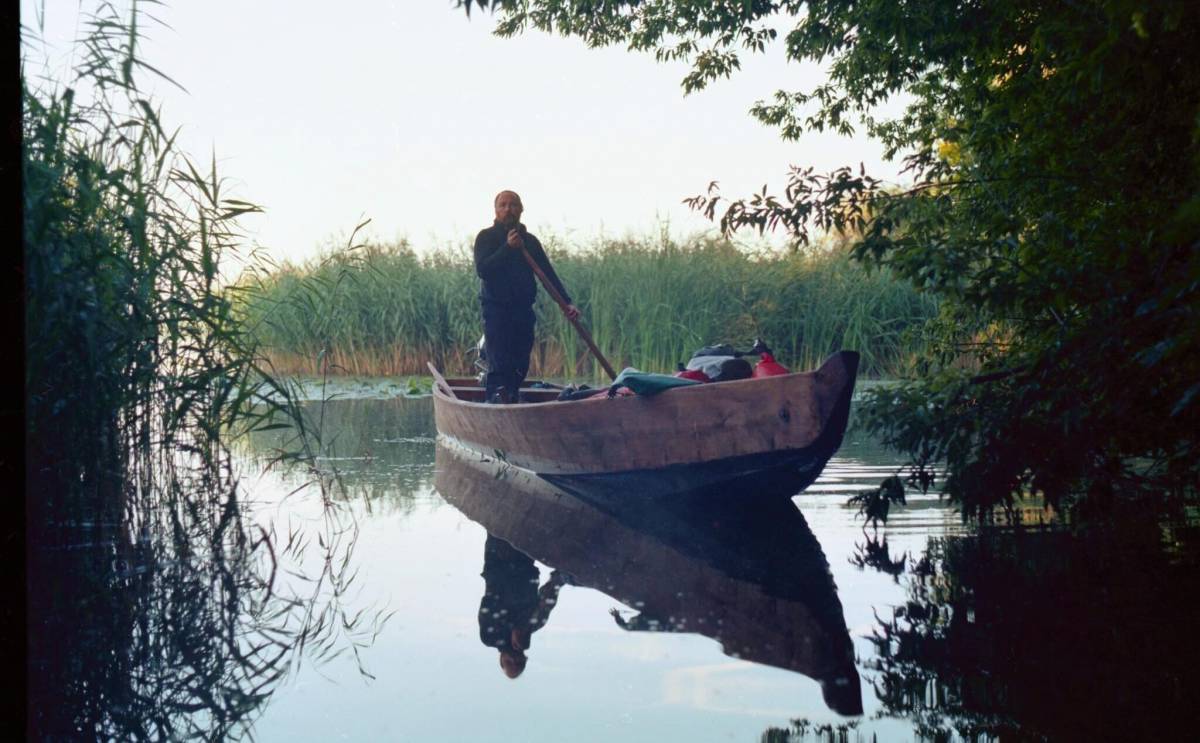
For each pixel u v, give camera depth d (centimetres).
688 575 357
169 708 232
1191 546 372
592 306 1512
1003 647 259
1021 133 527
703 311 1496
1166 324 374
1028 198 521
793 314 1507
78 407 398
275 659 267
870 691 229
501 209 778
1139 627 272
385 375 1559
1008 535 410
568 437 559
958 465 470
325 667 259
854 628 282
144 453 461
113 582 349
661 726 211
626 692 234
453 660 262
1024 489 524
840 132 964
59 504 397
